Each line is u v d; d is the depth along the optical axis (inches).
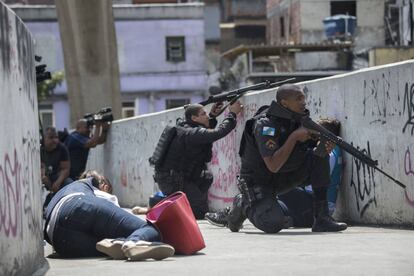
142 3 5610.2
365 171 828.0
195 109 1058.1
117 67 2861.7
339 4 4931.1
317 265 522.0
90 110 2824.8
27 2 5359.3
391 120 781.9
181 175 1085.1
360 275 475.2
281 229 770.2
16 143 502.9
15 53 509.4
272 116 735.1
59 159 1282.0
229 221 807.7
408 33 4180.6
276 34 5659.5
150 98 4874.5
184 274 499.8
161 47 4886.8
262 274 490.6
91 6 2800.2
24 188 523.5
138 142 1651.1
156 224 615.2
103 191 697.0
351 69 4165.8
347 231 761.6
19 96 519.2
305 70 4220.0
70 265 577.6
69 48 2827.3
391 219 786.2
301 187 813.9
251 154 767.7
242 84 4323.3
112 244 598.2
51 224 638.5
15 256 478.6
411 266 508.4
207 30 6215.6
